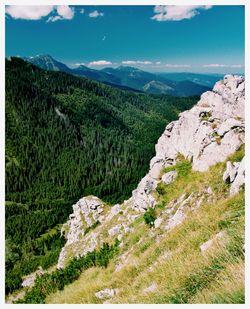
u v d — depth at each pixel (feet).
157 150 128.57
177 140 113.09
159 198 95.50
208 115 105.60
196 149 98.32
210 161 87.35
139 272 60.13
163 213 85.05
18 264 572.10
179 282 38.06
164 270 47.11
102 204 389.39
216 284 30.73
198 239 48.39
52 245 604.08
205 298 30.35
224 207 55.47
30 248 615.98
